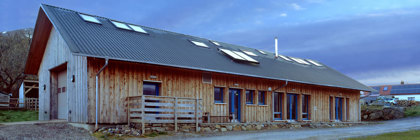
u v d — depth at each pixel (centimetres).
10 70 3747
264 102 1880
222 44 2258
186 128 1334
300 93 2081
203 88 1584
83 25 1473
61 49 1471
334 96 2391
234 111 1727
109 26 1627
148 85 1412
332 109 2362
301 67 2453
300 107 2073
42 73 1702
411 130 1630
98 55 1148
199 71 1543
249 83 1794
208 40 2214
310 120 2119
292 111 2055
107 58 1164
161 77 1430
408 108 3281
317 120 2181
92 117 1202
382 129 1717
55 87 1596
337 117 2430
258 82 1845
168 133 1238
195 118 1367
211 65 1557
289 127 1778
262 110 1844
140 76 1363
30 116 1962
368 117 3011
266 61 2184
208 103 1594
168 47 1622
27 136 1010
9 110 2400
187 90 1515
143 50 1411
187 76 1529
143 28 1852
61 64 1458
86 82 1205
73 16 1552
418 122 2403
